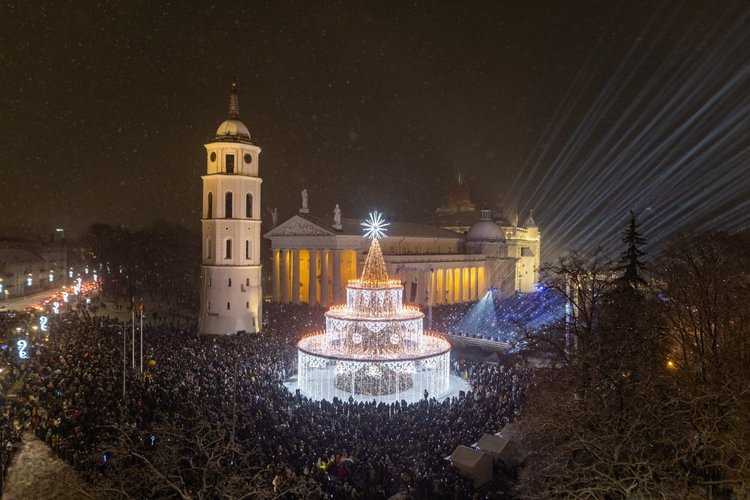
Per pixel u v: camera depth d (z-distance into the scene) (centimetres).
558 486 2366
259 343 6519
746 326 3531
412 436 3691
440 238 12975
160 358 5378
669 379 2819
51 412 4038
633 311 3675
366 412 4244
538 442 3142
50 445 3725
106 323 7712
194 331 7631
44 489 3109
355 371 5162
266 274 16425
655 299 4262
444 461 3334
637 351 3097
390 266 10750
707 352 3388
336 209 10156
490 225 13862
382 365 5109
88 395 4219
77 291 9706
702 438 2400
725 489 2564
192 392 4231
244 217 7831
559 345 4184
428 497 2942
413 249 12256
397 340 5347
